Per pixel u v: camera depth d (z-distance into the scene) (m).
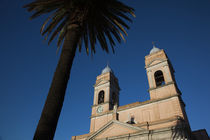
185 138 24.06
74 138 38.53
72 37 9.18
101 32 13.46
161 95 33.38
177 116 27.64
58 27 13.68
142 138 27.83
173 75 38.78
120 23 13.81
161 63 37.47
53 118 6.68
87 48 14.41
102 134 33.53
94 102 43.19
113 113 35.72
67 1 10.45
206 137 29.38
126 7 12.37
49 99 7.05
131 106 36.19
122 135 30.03
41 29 12.66
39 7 10.80
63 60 8.19
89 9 10.84
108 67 50.47
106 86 44.00
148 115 32.72
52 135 6.48
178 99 30.67
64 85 7.59
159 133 26.91
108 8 12.70
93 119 39.97
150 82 36.62
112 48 15.12
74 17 9.99
